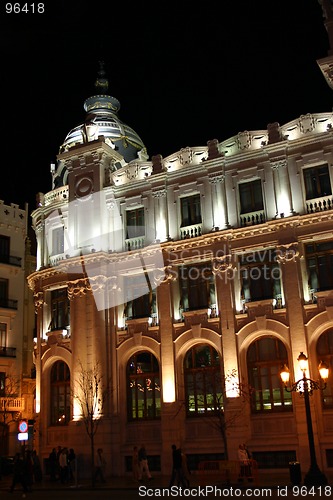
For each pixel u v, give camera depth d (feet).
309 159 101.86
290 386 95.14
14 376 154.20
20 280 163.22
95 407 108.17
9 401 148.36
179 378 104.99
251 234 103.19
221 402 101.30
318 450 90.53
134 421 108.37
